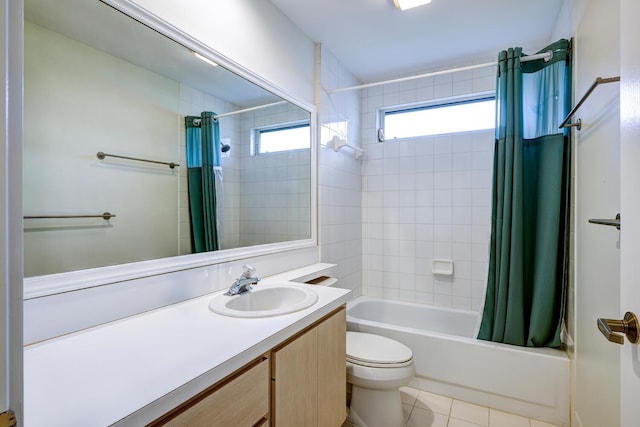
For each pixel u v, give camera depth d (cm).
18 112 37
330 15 200
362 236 304
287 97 201
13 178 36
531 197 197
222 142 161
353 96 287
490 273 204
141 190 124
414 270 283
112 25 112
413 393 204
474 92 259
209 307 121
